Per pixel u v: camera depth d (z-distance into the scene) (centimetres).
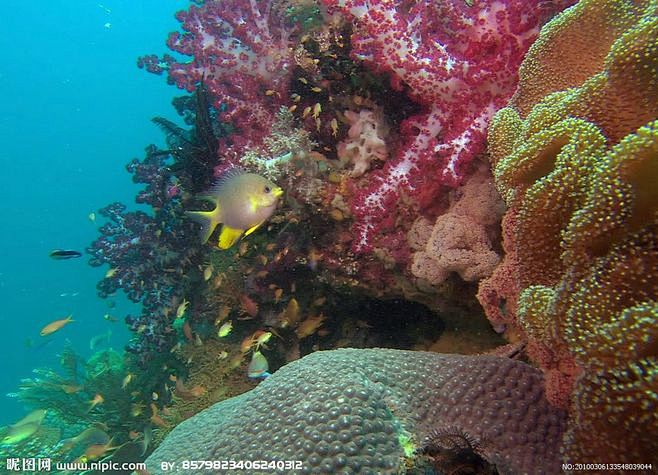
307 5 75
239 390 87
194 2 92
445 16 60
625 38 31
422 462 38
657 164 24
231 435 46
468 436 39
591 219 27
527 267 35
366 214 64
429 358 50
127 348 104
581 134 30
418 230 63
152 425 107
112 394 119
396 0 62
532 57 46
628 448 24
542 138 34
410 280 67
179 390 87
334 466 38
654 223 26
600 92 34
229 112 79
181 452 56
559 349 31
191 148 86
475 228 56
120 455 111
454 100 59
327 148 73
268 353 88
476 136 55
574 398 27
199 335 96
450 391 45
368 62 63
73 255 85
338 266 73
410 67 59
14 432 90
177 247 96
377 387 45
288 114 74
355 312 82
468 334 68
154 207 98
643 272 25
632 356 23
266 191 53
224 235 55
